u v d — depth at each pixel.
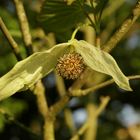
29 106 1.04
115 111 1.20
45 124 0.46
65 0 0.43
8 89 0.37
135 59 1.05
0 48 0.76
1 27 0.42
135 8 0.40
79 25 0.41
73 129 0.66
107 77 0.71
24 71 0.37
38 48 0.60
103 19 0.82
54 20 0.45
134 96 1.13
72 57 0.38
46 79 1.02
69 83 0.78
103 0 0.41
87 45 0.37
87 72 0.43
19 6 0.44
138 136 1.06
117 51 1.05
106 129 1.19
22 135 1.09
